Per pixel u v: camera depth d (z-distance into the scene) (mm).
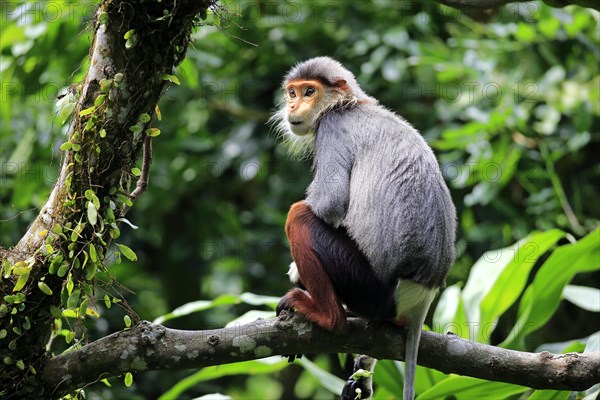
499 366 7156
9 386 6793
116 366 6812
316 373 10328
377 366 9859
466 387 8688
